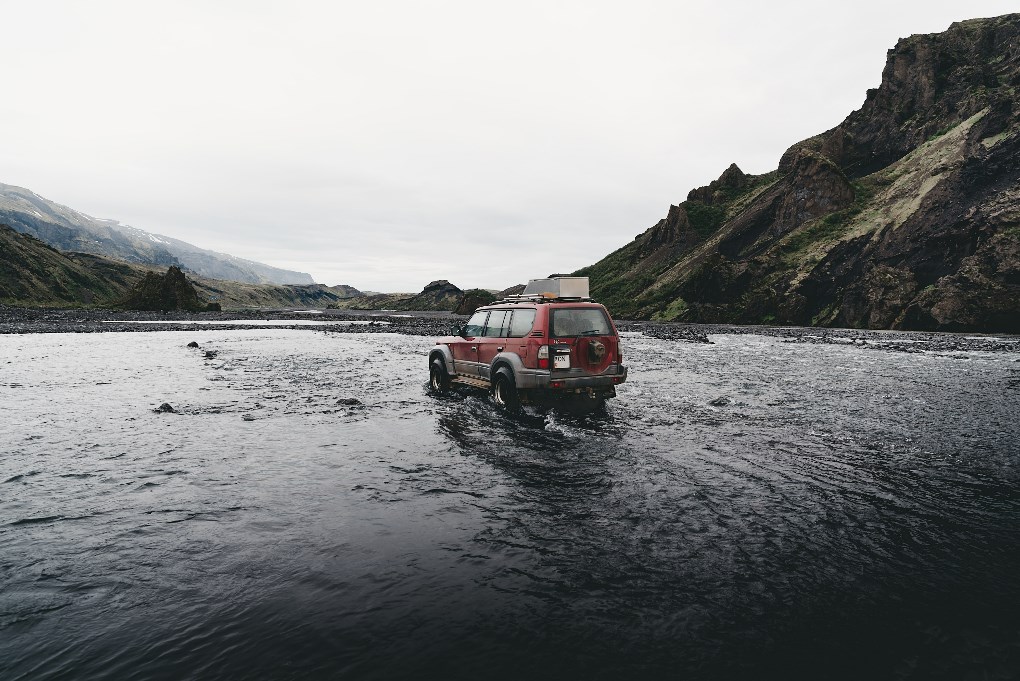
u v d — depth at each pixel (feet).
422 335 122.11
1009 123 196.24
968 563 13.17
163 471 20.44
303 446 24.36
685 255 379.35
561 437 26.16
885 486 18.94
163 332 117.39
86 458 22.17
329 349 81.20
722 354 74.54
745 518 15.99
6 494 17.78
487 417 31.07
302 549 13.75
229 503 17.10
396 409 33.47
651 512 16.46
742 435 26.58
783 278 219.20
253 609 10.93
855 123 358.84
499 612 10.86
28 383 42.98
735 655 9.51
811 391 40.73
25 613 10.72
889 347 86.84
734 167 475.31
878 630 10.31
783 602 11.32
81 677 8.83
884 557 13.47
